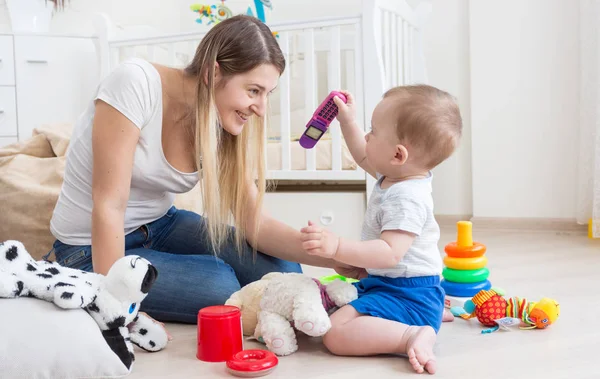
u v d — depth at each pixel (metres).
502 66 2.85
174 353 1.17
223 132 1.33
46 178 1.96
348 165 2.34
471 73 2.90
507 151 2.87
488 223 2.90
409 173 1.20
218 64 1.19
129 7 3.26
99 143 1.16
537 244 2.45
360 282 1.25
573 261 2.08
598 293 1.61
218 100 1.21
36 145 2.14
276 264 1.46
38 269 1.04
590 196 2.63
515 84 2.84
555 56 2.76
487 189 2.92
